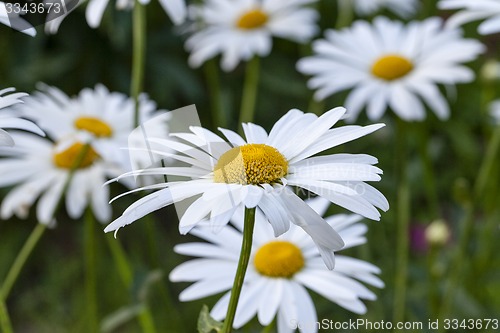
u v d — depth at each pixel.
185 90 1.07
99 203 0.81
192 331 0.95
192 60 0.93
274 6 0.94
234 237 0.74
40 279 1.04
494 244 0.91
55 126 0.81
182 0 0.80
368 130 0.62
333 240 0.57
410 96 0.87
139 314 0.79
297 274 0.73
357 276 0.73
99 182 0.82
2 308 0.72
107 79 1.08
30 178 0.82
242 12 0.94
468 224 0.83
